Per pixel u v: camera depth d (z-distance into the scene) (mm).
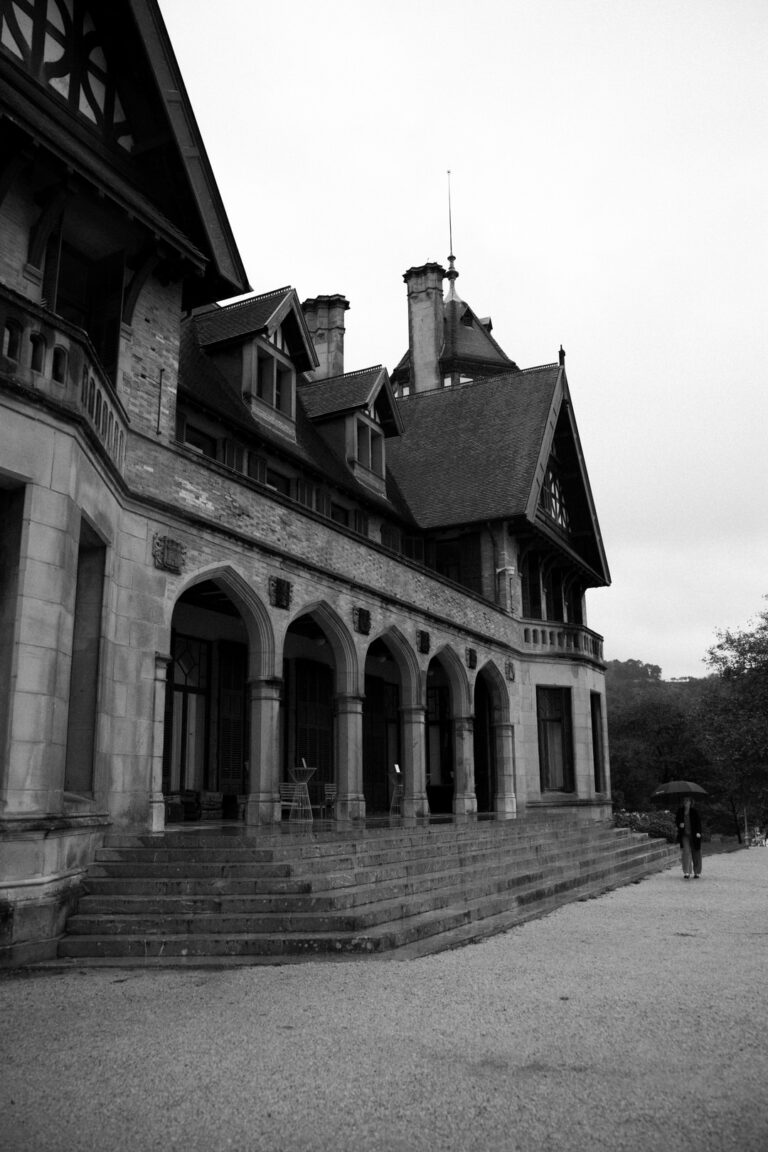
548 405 28359
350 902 9883
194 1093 4824
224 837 11070
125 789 11445
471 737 22062
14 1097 4785
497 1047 5598
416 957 8531
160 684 12148
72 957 8438
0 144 10750
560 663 26719
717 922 11047
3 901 8117
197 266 13672
